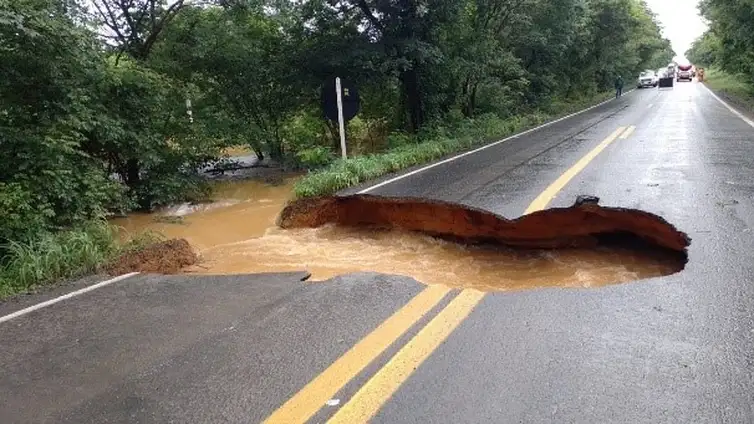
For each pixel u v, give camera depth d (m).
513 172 9.52
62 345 3.76
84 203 7.65
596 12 34.38
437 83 16.86
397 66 14.02
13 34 7.00
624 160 10.17
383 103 17.36
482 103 20.36
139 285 5.03
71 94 7.89
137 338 3.81
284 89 14.98
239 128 13.41
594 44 37.62
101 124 8.70
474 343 3.44
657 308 3.86
